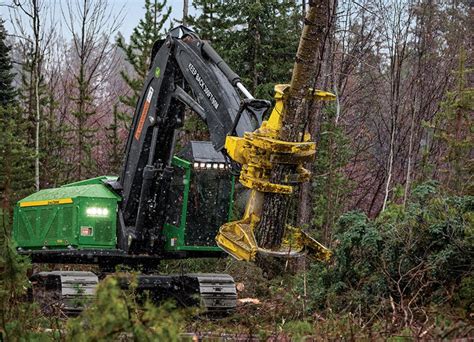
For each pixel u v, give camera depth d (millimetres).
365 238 14203
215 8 29094
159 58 15383
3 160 18438
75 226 16203
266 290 18375
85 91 32531
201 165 16156
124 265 16641
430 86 37375
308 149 11500
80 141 31500
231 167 12969
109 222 16375
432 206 14344
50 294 14352
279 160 11484
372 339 8617
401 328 9422
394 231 14117
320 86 27234
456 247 13305
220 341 9414
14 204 18734
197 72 14000
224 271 21984
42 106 31594
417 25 36656
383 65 43500
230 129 12969
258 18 28797
